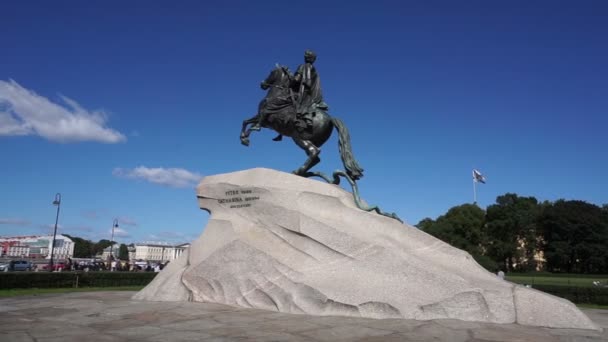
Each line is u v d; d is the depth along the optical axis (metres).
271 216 9.99
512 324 7.54
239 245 9.70
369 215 9.95
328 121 11.40
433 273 8.30
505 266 63.28
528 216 61.91
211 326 6.80
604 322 8.95
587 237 59.72
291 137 11.62
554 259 61.31
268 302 8.89
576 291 17.75
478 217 57.28
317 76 11.77
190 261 10.40
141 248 133.50
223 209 10.76
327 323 7.21
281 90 11.72
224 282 9.48
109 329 6.50
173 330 6.44
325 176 11.23
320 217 9.73
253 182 10.54
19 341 5.55
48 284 18.03
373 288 8.37
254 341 5.75
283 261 9.27
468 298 7.86
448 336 6.33
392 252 8.84
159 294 10.07
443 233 56.72
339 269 8.98
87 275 19.55
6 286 16.52
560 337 6.47
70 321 7.19
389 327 6.91
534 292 7.80
